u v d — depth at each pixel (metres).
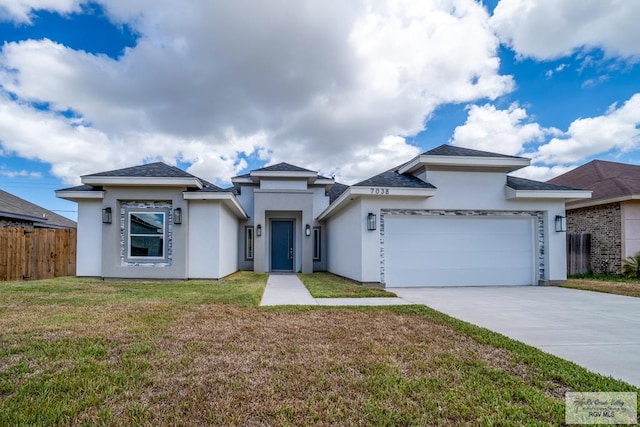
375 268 11.65
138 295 8.65
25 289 9.48
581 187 17.59
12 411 2.96
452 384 3.59
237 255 17.98
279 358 4.30
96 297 8.24
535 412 3.04
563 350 4.82
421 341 5.08
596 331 5.82
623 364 4.27
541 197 12.05
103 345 4.66
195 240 12.67
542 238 12.59
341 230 14.86
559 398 3.32
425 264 12.05
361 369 3.97
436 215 12.20
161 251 12.50
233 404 3.14
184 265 12.29
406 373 3.88
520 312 7.39
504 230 12.48
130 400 3.20
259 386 3.52
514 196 11.94
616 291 10.62
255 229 17.31
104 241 12.20
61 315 6.27
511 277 12.36
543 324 6.30
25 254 13.34
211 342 4.88
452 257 12.17
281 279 13.94
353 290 10.16
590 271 15.95
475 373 3.88
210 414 2.96
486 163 11.93
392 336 5.31
